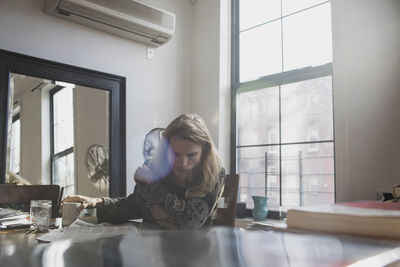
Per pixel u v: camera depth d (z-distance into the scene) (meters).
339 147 2.34
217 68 3.44
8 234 1.03
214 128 3.40
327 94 2.75
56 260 0.40
